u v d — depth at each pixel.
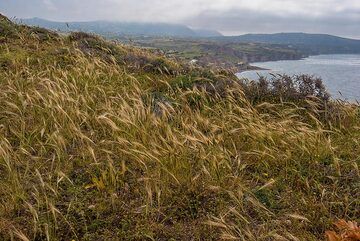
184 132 7.00
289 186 6.05
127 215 5.16
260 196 5.71
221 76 9.95
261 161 6.58
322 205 5.42
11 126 7.10
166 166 5.93
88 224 5.05
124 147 6.41
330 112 8.52
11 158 6.12
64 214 5.16
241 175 6.21
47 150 6.66
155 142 6.29
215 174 5.91
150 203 5.37
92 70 9.68
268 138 6.82
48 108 7.34
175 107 8.44
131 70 11.04
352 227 4.37
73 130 6.80
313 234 5.05
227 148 6.90
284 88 9.39
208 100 9.02
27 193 5.53
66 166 6.07
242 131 7.24
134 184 5.79
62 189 5.59
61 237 4.80
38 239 4.79
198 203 5.43
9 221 4.91
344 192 5.86
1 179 5.79
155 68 10.95
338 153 6.96
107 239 4.79
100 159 6.37
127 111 6.97
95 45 12.73
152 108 8.13
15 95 8.20
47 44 13.03
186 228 5.08
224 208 5.36
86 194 5.59
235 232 5.04
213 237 4.91
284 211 5.39
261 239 4.75
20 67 10.23
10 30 13.46
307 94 9.23
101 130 7.32
